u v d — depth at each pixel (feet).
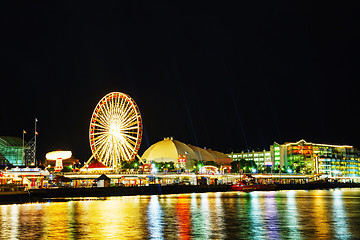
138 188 607.37
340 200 449.06
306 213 297.53
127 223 243.60
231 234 200.44
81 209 339.57
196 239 187.73
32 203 425.69
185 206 366.02
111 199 491.72
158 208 344.49
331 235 196.65
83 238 191.83
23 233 207.62
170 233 204.33
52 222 250.16
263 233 203.31
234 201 435.53
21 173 563.89
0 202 422.00
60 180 599.16
